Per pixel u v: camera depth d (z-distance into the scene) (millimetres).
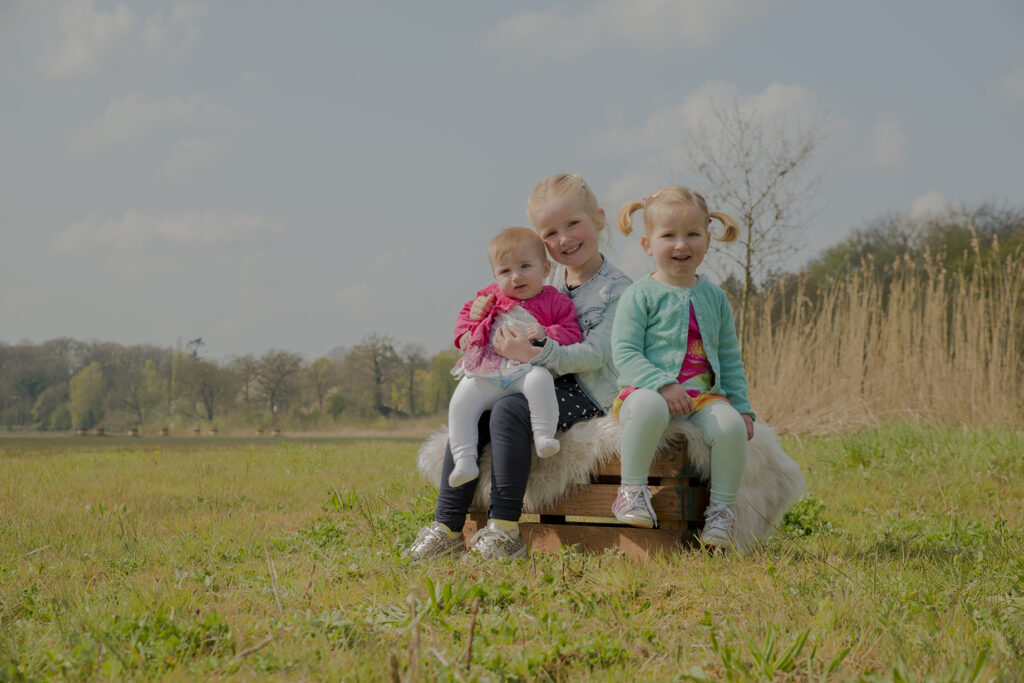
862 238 23641
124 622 2262
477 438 3605
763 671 1944
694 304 3605
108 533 4402
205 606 2564
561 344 3635
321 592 2729
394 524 4242
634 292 3654
